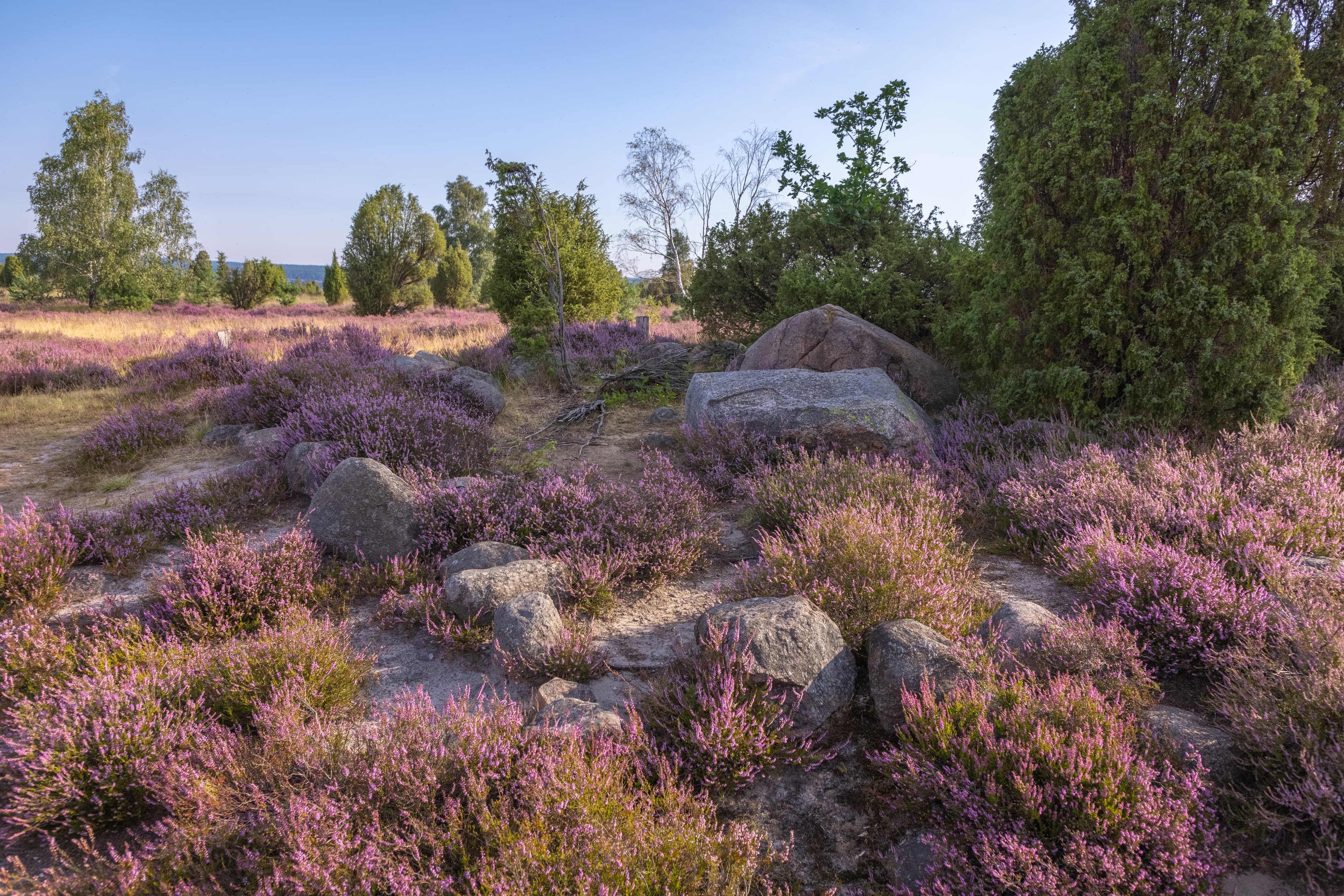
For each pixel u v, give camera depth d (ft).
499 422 30.78
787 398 24.03
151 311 124.67
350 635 13.61
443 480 20.56
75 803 8.79
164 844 7.91
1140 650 11.12
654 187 90.79
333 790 8.31
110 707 9.70
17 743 9.50
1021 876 7.46
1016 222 24.30
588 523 17.49
